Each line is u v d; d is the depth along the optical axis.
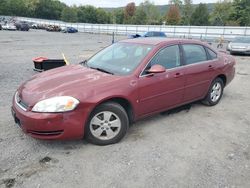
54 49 17.55
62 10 115.31
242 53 16.59
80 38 34.16
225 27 40.38
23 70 9.38
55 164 3.30
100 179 3.02
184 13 100.31
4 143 3.77
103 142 3.76
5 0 106.88
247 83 8.23
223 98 6.37
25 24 49.66
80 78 3.86
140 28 53.38
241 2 75.25
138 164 3.34
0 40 24.12
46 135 3.37
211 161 3.45
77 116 3.41
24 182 2.94
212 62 5.33
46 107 3.30
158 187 2.91
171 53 4.55
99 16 114.44
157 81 4.19
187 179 3.07
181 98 4.75
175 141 3.98
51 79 3.89
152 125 4.55
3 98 5.83
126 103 3.97
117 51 4.70
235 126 4.63
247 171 3.25
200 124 4.66
